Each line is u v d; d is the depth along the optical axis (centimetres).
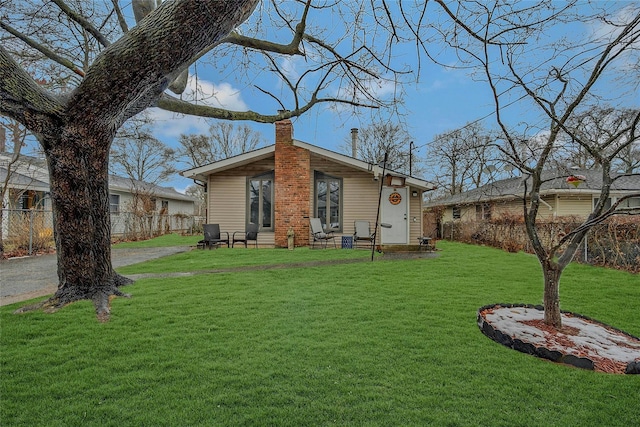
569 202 1369
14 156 1047
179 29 253
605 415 217
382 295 498
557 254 935
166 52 262
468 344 323
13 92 274
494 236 1298
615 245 752
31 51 531
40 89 294
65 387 242
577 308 452
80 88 296
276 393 238
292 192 1144
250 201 1205
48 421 206
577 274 682
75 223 372
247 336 338
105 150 350
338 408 221
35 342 316
